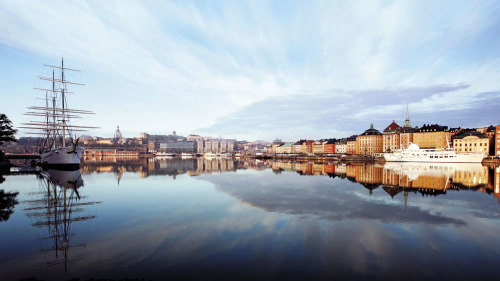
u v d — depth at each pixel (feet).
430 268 45.47
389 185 150.00
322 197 110.83
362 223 71.67
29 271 43.75
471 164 380.99
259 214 81.15
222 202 99.76
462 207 92.63
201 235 61.31
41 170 251.39
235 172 246.47
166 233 62.69
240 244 55.77
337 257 49.57
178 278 41.45
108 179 179.42
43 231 64.44
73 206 92.58
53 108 315.78
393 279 41.78
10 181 164.45
